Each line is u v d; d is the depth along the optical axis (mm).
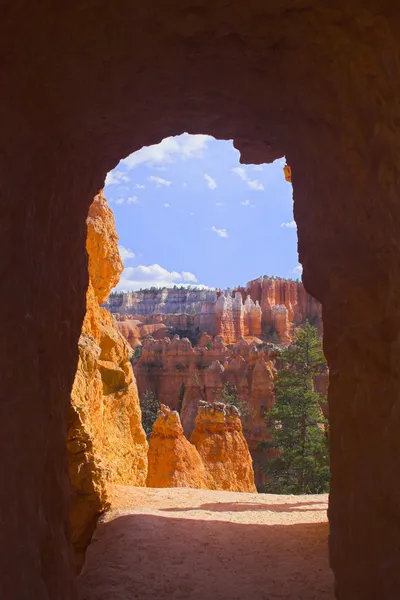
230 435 22141
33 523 4645
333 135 5031
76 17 4098
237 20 4496
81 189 6660
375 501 4492
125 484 14305
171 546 9258
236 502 12578
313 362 31594
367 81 3994
